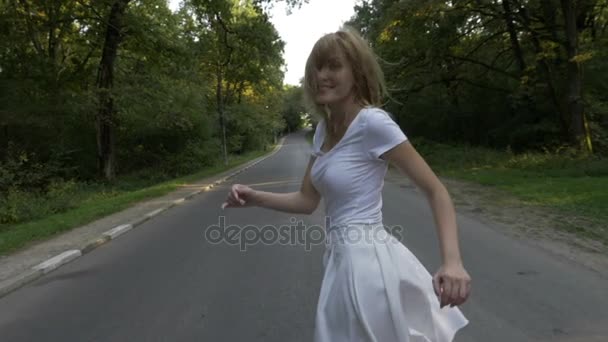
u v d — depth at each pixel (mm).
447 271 1316
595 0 18000
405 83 25359
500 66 25531
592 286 4711
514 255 5988
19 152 19078
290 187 16547
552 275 5109
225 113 42031
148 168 31844
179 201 13680
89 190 20812
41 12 22141
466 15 21344
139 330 4090
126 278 5770
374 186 1508
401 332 1451
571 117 17984
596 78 20797
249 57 28922
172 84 27141
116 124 26125
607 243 6496
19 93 20953
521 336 3617
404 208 10195
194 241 7809
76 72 24031
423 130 33156
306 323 4047
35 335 4105
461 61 24812
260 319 4188
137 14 23094
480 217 8766
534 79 21062
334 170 1504
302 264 5953
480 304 4305
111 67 23141
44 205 13000
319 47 1538
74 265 6621
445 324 1601
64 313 4629
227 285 5230
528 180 13789
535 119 24172
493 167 18578
